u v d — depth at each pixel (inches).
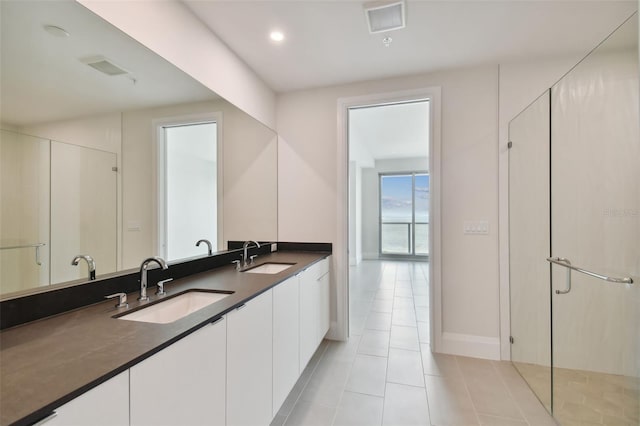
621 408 63.5
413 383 82.0
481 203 97.4
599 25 75.2
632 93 58.8
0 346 33.3
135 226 58.9
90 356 30.9
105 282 51.2
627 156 61.4
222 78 83.0
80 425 25.4
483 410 70.7
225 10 69.8
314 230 114.6
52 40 42.9
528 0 66.6
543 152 79.0
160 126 64.4
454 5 68.3
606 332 65.7
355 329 121.4
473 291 98.3
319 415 68.8
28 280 40.6
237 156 93.4
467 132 98.3
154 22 59.7
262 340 58.7
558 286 73.5
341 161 111.2
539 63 92.4
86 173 48.8
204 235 80.4
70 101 45.6
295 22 74.4
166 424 34.9
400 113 163.3
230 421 47.7
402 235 307.6
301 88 113.8
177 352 36.7
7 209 38.1
